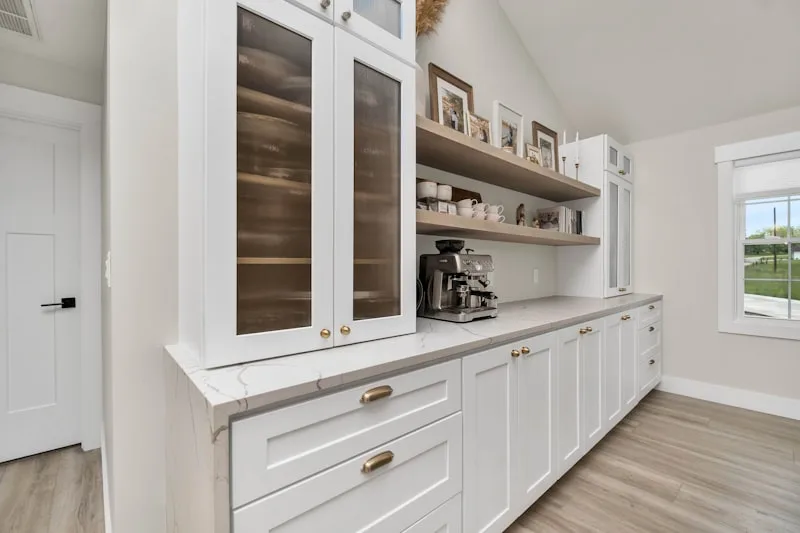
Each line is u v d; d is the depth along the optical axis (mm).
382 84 1364
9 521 1658
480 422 1383
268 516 820
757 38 2432
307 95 1127
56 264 2256
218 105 965
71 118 2191
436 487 1205
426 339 1355
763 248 2908
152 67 1205
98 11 1662
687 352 3176
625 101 3145
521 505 1577
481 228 1917
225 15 975
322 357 1089
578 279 3148
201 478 828
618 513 1706
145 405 1198
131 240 1175
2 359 2115
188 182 1112
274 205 1083
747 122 2854
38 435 2209
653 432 2516
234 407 767
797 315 2758
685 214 3166
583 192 2889
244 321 1036
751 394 2885
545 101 3238
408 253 1447
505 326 1652
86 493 1858
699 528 1604
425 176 2168
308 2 1116
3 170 2096
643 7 2551
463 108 2158
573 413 1966
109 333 1329
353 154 1243
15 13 1677
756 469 2053
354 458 977
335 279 1195
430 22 2111
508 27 2859
